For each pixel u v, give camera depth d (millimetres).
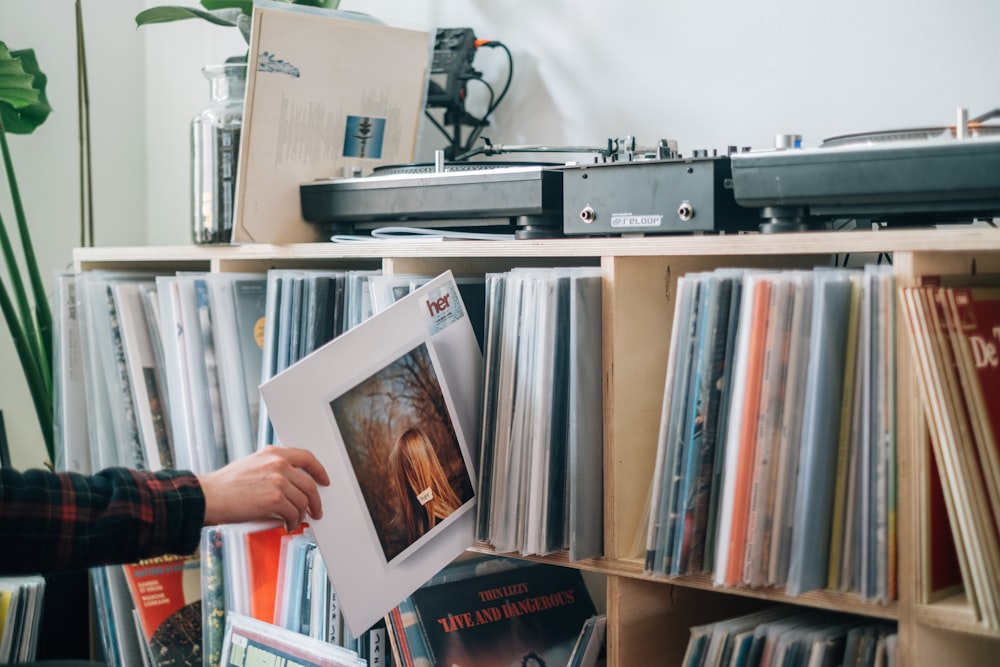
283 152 1555
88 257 1877
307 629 1436
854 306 1013
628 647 1217
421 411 1268
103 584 1812
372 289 1341
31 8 2277
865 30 1377
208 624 1570
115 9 2416
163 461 1694
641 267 1217
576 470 1177
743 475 1053
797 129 1449
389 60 1639
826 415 1008
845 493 1021
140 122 2475
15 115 2131
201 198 1634
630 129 1625
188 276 1563
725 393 1087
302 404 1188
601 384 1206
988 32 1276
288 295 1453
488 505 1271
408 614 1337
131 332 1697
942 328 945
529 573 1460
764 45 1473
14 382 2279
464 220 1391
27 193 2293
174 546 1075
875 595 995
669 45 1571
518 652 1349
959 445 937
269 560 1512
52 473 1048
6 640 1535
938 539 988
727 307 1085
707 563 1102
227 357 1552
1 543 995
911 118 1345
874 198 1016
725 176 1125
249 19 1741
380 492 1230
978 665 1085
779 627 1081
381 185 1448
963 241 932
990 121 1243
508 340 1237
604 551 1207
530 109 1753
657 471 1123
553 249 1229
